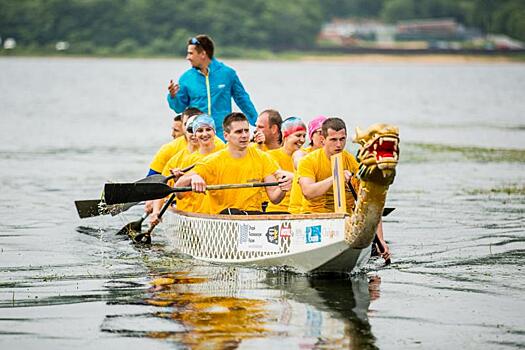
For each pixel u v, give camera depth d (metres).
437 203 25.66
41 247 19.53
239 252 17.53
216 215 17.92
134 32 191.88
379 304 14.74
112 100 87.75
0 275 16.78
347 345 12.68
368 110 77.69
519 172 33.06
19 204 25.53
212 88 23.11
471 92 110.69
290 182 17.84
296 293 15.42
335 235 15.75
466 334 13.19
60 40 193.12
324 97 96.38
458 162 36.66
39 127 55.84
